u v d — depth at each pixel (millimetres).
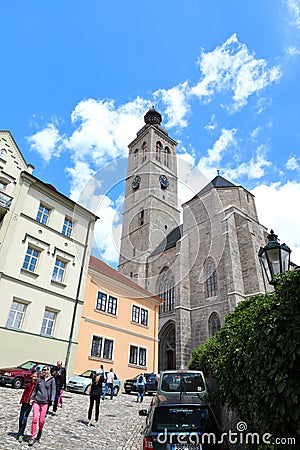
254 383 3385
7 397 9344
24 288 14836
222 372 5008
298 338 2777
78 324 16609
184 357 24938
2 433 5859
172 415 4285
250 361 3529
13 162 16188
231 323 5895
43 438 5922
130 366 18719
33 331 14633
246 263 25859
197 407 4359
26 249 15492
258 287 24172
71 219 18469
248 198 32000
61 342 15555
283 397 2863
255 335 3479
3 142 15945
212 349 7699
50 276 16203
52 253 16672
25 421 5730
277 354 3047
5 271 14266
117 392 15242
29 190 16484
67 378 15102
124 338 19000
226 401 4902
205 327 25359
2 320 13609
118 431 7227
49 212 17438
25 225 15734
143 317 21000
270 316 3217
